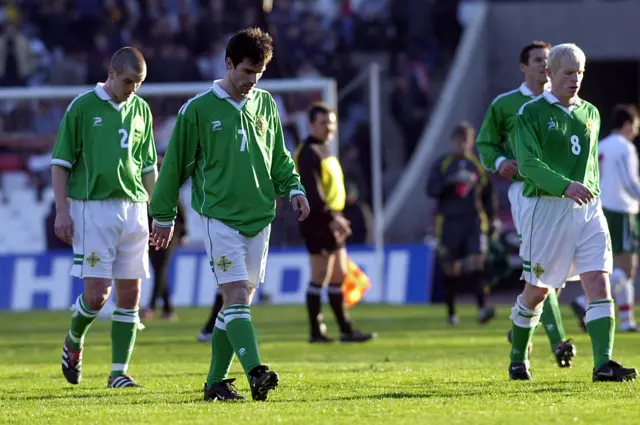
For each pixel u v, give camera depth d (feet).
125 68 94.63
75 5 315.78
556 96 93.15
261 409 78.28
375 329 176.55
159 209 84.89
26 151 251.39
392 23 314.55
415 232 272.72
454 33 315.17
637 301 237.66
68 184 96.73
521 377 97.50
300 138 226.17
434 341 152.97
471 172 181.98
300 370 110.83
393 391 89.15
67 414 78.23
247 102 85.05
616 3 297.74
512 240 241.55
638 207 164.04
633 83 309.22
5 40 299.58
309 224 150.00
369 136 278.67
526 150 91.56
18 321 205.26
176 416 75.46
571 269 93.71
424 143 278.67
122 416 76.23
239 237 83.66
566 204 91.97
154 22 307.58
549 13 298.15
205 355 135.44
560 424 69.97
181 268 237.25
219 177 83.97
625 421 70.90
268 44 83.25
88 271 95.76
